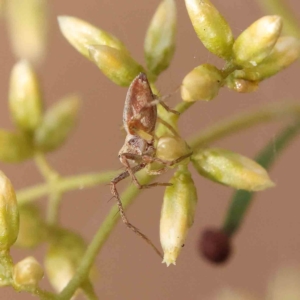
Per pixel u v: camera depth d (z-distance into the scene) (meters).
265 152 0.11
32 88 0.11
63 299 0.10
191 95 0.10
